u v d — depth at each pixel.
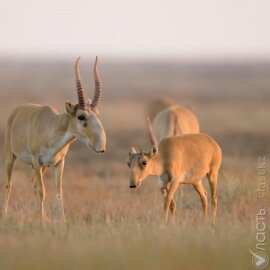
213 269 24.33
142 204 41.69
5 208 39.41
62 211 38.38
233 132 101.56
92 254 24.91
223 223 32.69
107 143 91.81
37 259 24.38
